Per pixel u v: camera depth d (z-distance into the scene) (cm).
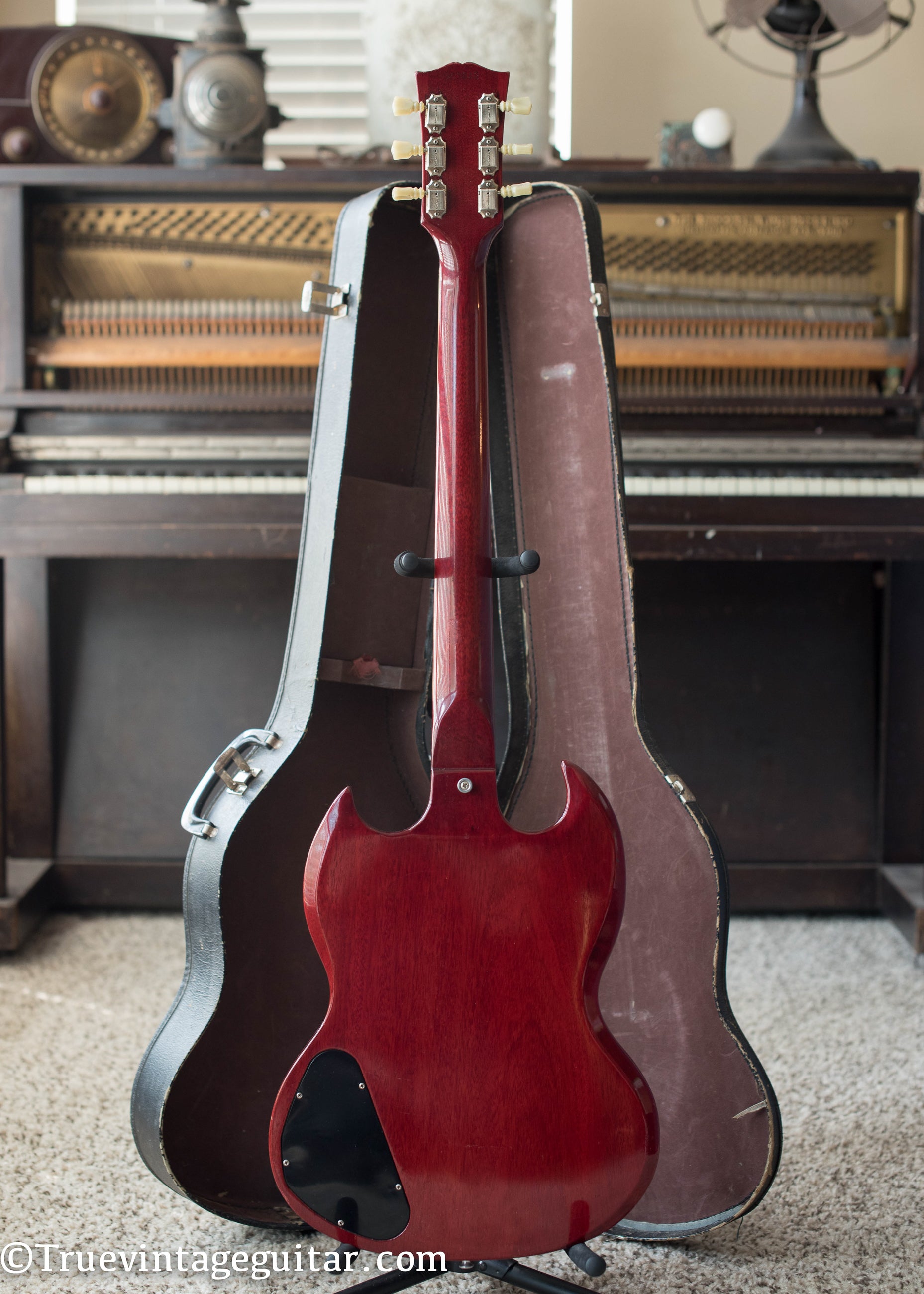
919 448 219
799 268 226
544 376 136
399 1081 102
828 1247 126
